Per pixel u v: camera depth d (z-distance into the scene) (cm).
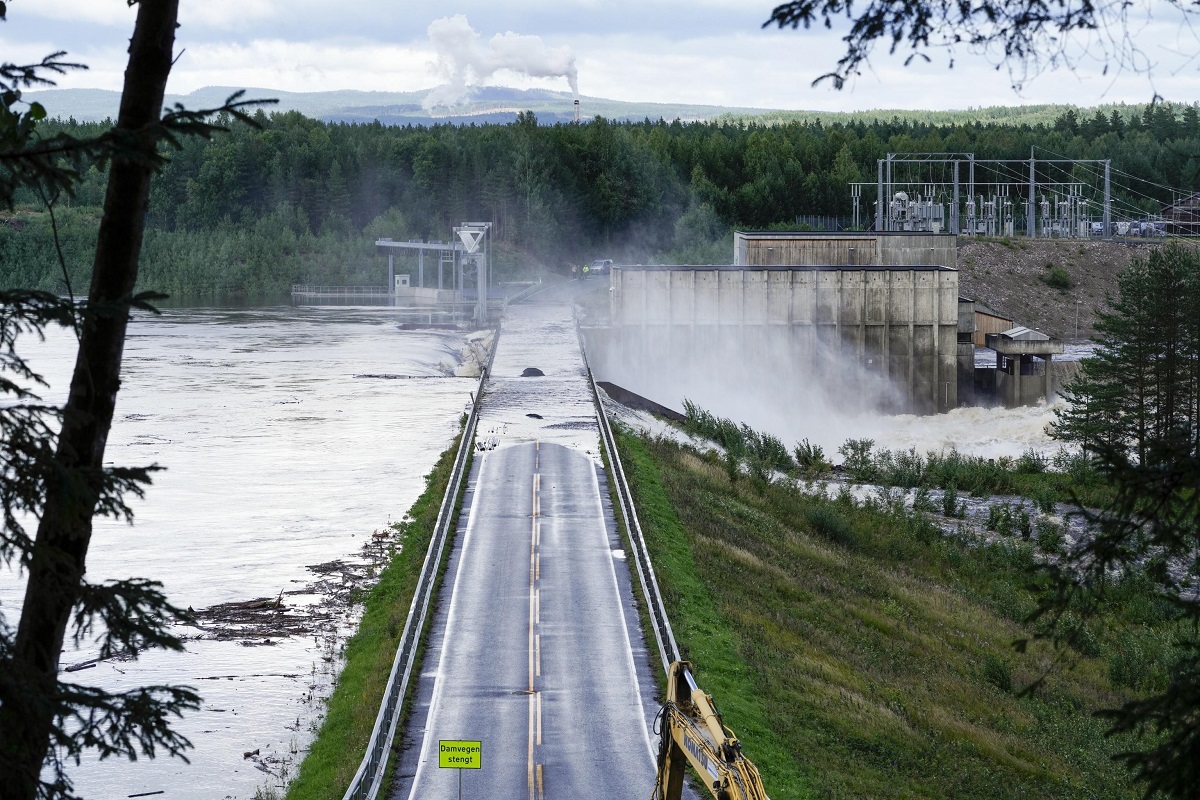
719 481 7519
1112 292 17088
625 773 3177
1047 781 3688
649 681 3850
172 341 14800
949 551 6731
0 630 1058
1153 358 8675
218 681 4284
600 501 6222
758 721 3628
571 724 3506
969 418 12031
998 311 16475
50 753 1046
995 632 5450
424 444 8581
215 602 5206
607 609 4566
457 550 5384
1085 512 1227
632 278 12538
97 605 1044
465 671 3944
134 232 1137
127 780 3519
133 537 6197
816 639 4756
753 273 12594
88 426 1101
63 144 1005
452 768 2991
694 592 4906
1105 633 5319
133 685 4228
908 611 5603
